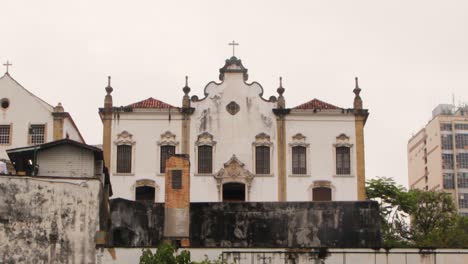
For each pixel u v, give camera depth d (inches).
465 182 5546.3
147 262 1534.2
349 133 2453.2
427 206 3093.0
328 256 1611.7
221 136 2448.3
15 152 1755.7
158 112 2449.6
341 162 2440.9
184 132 2442.2
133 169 2410.2
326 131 2454.5
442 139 5620.1
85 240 1558.8
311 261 1609.3
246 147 2444.6
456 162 5575.8
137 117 2445.9
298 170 2433.6
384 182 2989.7
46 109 2482.8
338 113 2459.4
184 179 1738.4
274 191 2416.3
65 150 1758.1
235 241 1715.1
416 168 6038.4
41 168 1747.0
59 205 1561.3
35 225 1542.8
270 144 2444.6
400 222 2967.5
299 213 1740.9
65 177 1579.7
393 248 1625.2
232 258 1604.3
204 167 2429.9
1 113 2477.9
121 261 1568.7
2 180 1546.5
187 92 2476.6
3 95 2487.7
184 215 1716.3
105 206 1685.5
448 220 3083.2
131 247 1577.3
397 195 2965.1
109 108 2437.3
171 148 2434.8
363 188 2418.8
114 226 1723.7
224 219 1728.6
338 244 1720.0
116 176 2402.8
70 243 1549.0
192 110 2455.7
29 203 1549.0
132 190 2396.7
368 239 1724.9
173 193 1728.6
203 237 1715.1
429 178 5772.6
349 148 2445.9
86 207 1571.1
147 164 2416.3
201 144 2437.3
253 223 1727.4
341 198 2416.3
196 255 1606.8
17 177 1553.9
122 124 2438.5
